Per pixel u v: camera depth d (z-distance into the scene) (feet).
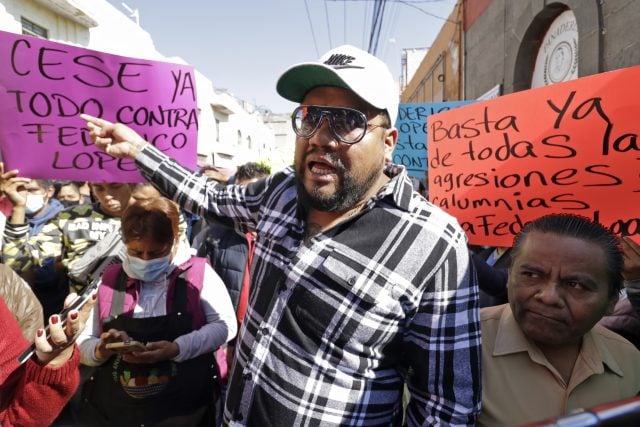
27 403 3.47
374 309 3.43
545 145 5.56
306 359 3.53
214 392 5.81
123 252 5.82
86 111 5.74
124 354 5.03
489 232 6.05
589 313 3.49
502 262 7.57
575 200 5.36
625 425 1.46
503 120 5.93
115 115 5.87
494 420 3.68
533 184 5.66
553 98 5.52
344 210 3.68
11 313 3.84
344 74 3.36
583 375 3.60
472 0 25.11
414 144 12.42
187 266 5.91
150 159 4.99
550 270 3.54
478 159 6.16
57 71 5.55
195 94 6.25
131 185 7.46
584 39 13.64
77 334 3.53
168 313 5.53
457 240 3.55
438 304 3.45
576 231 3.59
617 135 5.07
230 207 4.76
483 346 3.95
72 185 13.73
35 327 4.26
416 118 12.38
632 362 3.85
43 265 7.07
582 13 13.69
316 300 3.53
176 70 6.07
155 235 5.36
